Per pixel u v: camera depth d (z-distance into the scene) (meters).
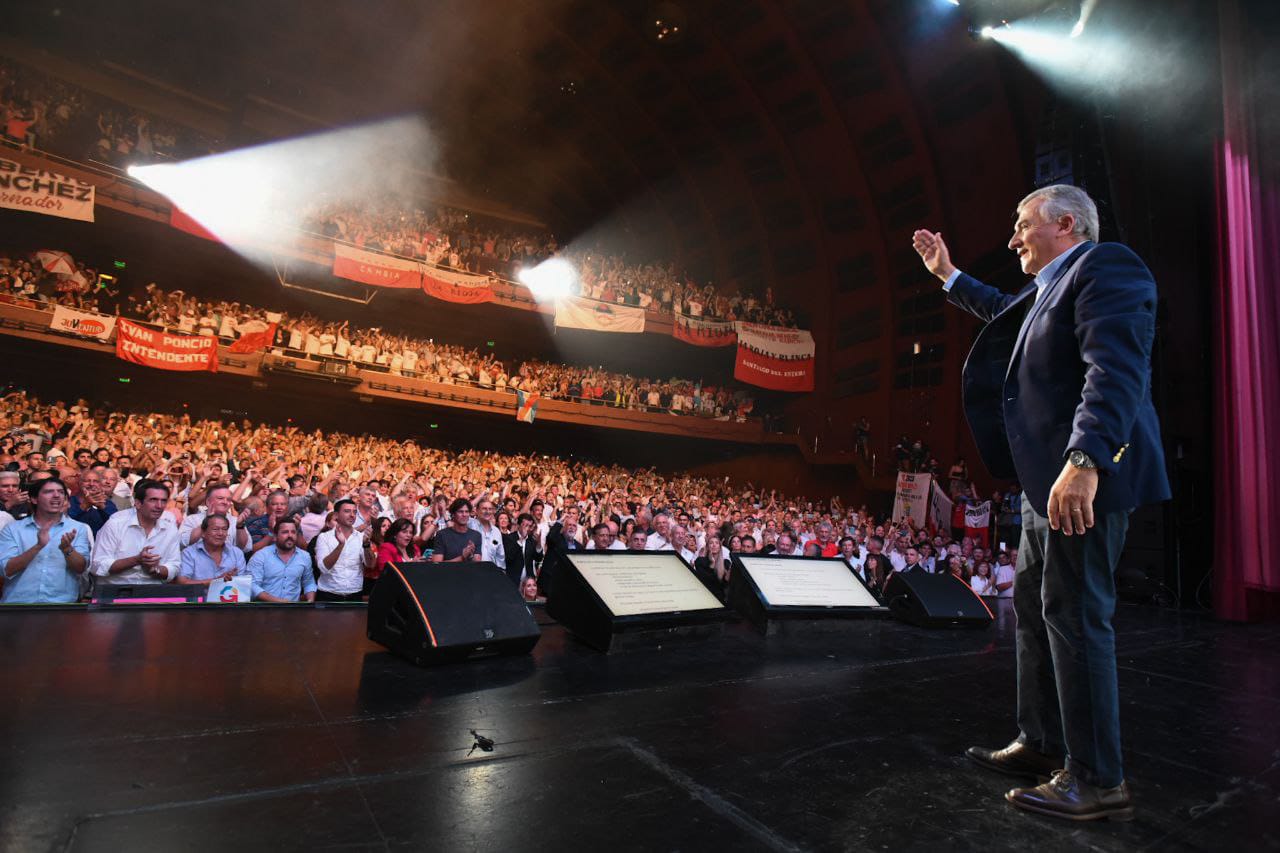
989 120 20.42
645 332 24.92
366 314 23.83
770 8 21.56
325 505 6.71
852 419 24.69
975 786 1.70
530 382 23.27
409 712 2.04
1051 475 1.69
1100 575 1.66
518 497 10.62
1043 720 1.77
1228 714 2.55
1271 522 6.91
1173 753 2.06
